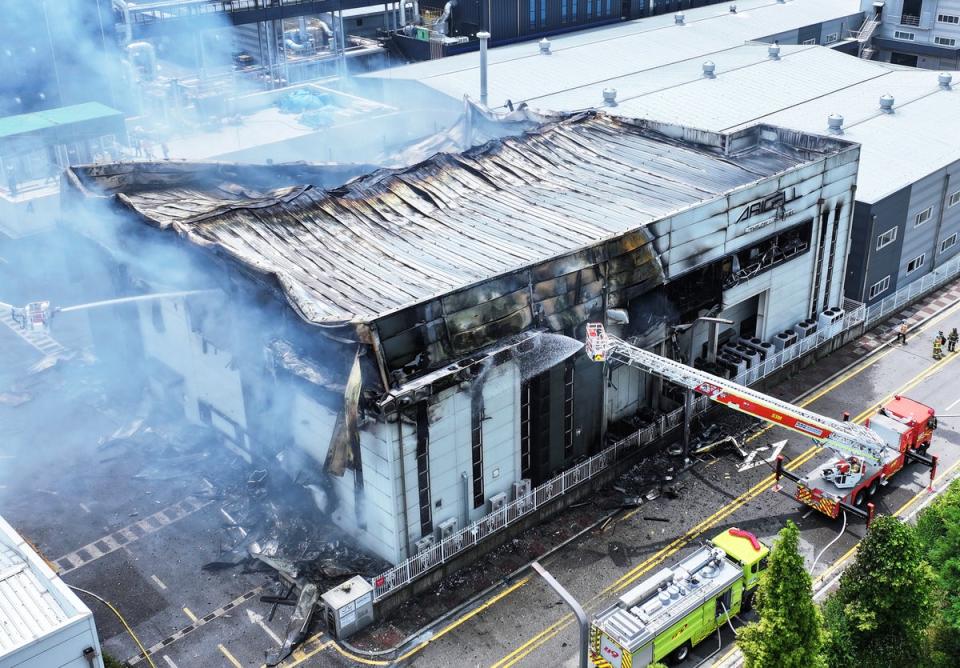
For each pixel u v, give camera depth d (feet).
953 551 117.29
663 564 132.26
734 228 159.94
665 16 363.76
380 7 373.81
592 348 135.03
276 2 300.61
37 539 140.26
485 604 126.00
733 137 185.68
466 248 145.48
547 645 119.03
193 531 140.56
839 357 187.73
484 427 130.72
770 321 178.91
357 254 144.05
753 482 149.48
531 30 335.47
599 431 151.23
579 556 134.31
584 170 178.60
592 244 138.51
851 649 104.58
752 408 135.13
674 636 111.55
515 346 129.90
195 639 120.98
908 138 225.97
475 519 135.23
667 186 169.99
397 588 124.36
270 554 134.21
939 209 213.87
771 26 347.36
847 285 200.95
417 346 121.90
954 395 173.68
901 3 355.56
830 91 270.05
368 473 125.29
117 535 140.56
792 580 90.12
